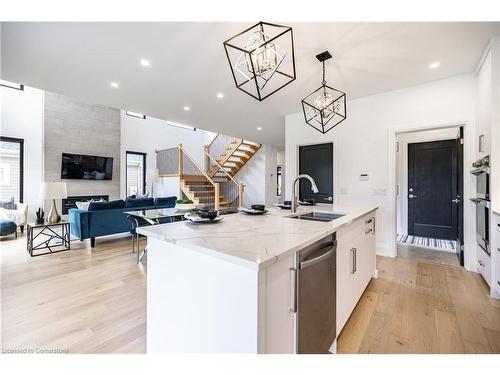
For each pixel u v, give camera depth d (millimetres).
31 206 5902
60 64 2732
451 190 4629
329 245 1444
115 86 3365
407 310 2086
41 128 6059
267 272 921
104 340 1692
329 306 1423
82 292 2463
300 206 2828
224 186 9234
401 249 4039
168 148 8820
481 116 2764
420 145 4930
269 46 1558
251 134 6680
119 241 4688
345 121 4035
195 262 1112
